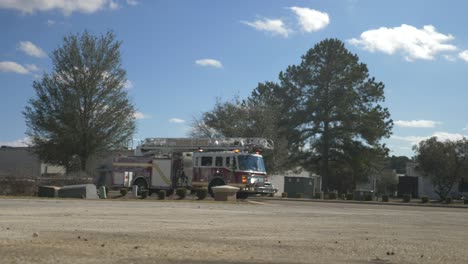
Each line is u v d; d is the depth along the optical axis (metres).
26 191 33.38
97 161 48.72
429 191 72.12
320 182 62.03
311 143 67.12
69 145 45.72
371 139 65.06
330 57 66.50
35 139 46.38
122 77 47.50
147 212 17.80
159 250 8.28
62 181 35.34
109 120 46.38
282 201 36.19
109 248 8.34
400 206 35.19
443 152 61.19
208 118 60.78
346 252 8.71
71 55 45.84
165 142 36.56
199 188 33.50
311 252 8.57
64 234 10.05
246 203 28.62
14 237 9.38
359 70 65.94
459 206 39.12
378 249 9.20
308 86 67.31
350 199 49.22
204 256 7.79
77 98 45.28
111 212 17.28
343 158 66.44
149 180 36.03
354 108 65.94
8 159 61.16
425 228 14.18
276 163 57.34
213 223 13.73
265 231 11.87
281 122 65.50
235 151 33.59
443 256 8.53
